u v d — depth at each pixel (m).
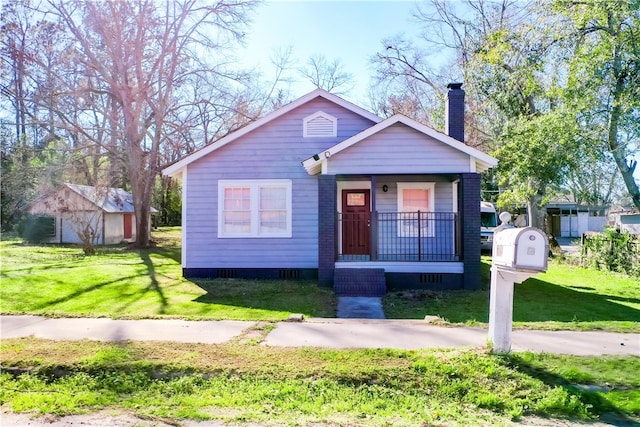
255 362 4.96
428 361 4.87
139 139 24.39
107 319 7.44
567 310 8.92
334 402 4.09
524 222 31.12
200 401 4.15
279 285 11.82
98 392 4.43
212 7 22.91
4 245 25.86
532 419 3.81
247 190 13.30
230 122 24.91
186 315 8.38
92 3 21.61
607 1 11.67
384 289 10.90
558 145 14.07
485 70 18.75
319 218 11.62
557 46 13.72
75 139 26.78
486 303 9.74
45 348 5.54
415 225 13.45
